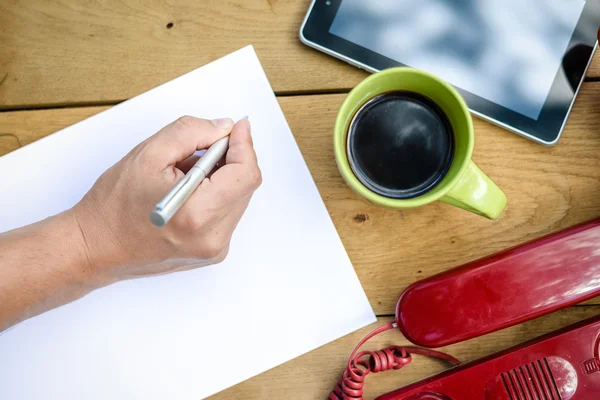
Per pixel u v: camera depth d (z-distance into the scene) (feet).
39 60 1.83
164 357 1.77
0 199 1.77
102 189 1.54
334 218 1.81
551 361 1.68
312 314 1.77
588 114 1.82
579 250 1.66
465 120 1.50
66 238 1.54
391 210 1.81
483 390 1.68
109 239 1.53
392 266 1.81
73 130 1.79
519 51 1.77
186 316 1.77
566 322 1.81
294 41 1.82
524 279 1.67
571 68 1.77
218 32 1.83
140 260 1.57
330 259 1.79
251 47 1.80
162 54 1.83
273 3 1.83
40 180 1.78
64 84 1.82
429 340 1.68
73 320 1.77
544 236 1.69
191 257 1.54
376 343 1.79
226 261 1.78
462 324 1.67
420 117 1.63
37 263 1.54
